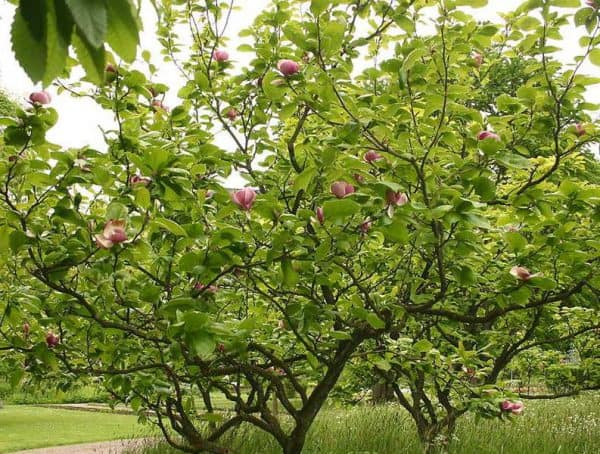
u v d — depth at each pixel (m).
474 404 3.83
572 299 3.65
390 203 2.30
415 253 3.33
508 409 3.83
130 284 2.94
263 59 3.27
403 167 2.54
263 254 2.68
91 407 15.56
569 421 7.37
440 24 2.62
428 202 2.40
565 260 2.93
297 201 3.12
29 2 0.62
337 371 3.46
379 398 8.45
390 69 2.57
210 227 2.70
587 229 3.58
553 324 6.02
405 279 3.20
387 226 2.37
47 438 9.80
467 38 2.92
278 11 3.24
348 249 2.61
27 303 2.96
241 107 3.96
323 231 2.51
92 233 2.44
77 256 2.47
